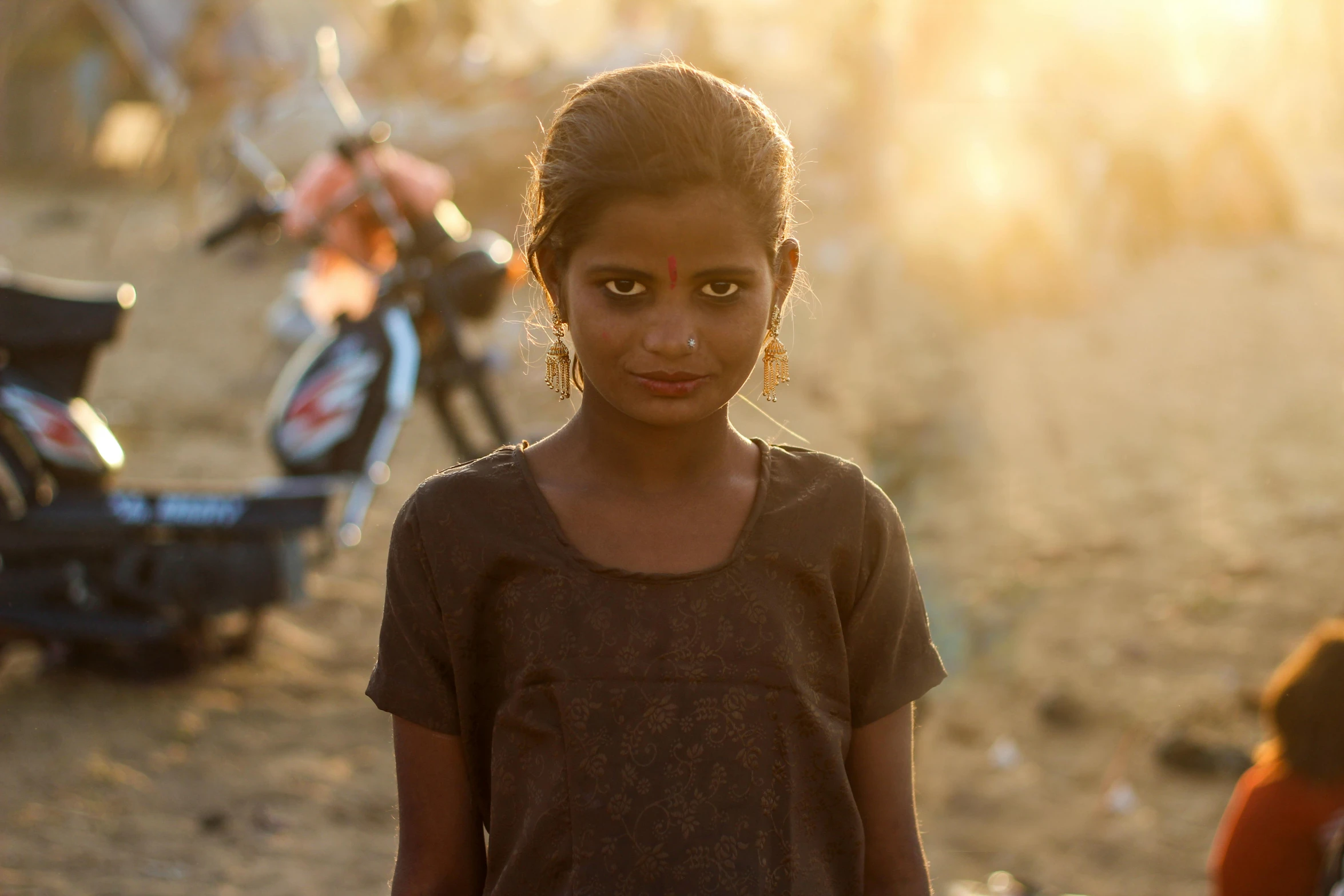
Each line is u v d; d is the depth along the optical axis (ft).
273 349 30.27
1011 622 16.76
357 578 18.43
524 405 26.09
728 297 4.20
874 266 22.27
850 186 40.29
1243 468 24.03
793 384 24.50
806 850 4.37
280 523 14.15
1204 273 39.73
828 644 4.56
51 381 14.05
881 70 39.93
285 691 14.71
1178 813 13.52
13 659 15.01
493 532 4.45
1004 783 14.08
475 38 41.68
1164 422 26.37
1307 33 67.15
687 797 4.25
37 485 13.80
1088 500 21.70
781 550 4.47
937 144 22.93
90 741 13.11
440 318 15.29
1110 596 18.17
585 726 4.27
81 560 13.94
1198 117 44.78
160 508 14.01
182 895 10.71
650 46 39.81
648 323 4.16
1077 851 12.83
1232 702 15.56
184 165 40.01
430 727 4.57
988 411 22.13
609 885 4.20
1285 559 19.72
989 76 26.03
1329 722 9.12
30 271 37.06
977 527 19.53
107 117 55.52
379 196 15.21
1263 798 9.27
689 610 4.35
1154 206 41.96
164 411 26.27
